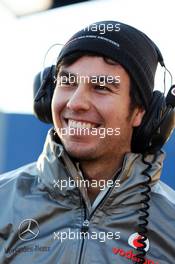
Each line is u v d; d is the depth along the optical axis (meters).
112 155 3.49
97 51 3.34
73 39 3.44
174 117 3.66
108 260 3.36
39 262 3.38
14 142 7.67
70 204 3.51
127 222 3.46
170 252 3.44
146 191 3.50
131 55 3.41
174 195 3.75
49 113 3.75
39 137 7.71
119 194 3.47
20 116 7.68
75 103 3.31
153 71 3.60
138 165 3.52
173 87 3.65
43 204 3.53
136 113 3.53
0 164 7.63
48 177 3.55
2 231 3.50
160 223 3.49
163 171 6.86
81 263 3.35
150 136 3.55
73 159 3.49
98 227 3.45
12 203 3.58
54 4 7.10
